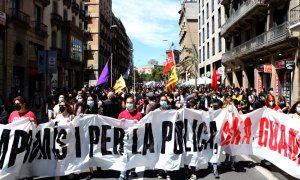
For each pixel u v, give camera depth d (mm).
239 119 8531
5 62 24234
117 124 7883
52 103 11961
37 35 30250
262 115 8625
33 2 29672
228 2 37844
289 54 22078
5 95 24219
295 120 7246
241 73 35844
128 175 7863
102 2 66562
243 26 32844
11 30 25031
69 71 41312
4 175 6918
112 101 11680
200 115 8156
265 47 24344
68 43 38750
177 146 7789
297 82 20672
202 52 54375
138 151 7859
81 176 7801
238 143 8547
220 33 42094
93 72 62156
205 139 8117
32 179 7602
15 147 7066
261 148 8633
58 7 36875
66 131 7656
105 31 70688
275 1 24109
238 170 8305
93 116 7848
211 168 8531
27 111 7711
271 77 25172
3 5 24031
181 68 78625
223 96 19812
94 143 7840
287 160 7469
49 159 7527
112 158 7828
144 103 13641
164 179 7602
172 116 7914
